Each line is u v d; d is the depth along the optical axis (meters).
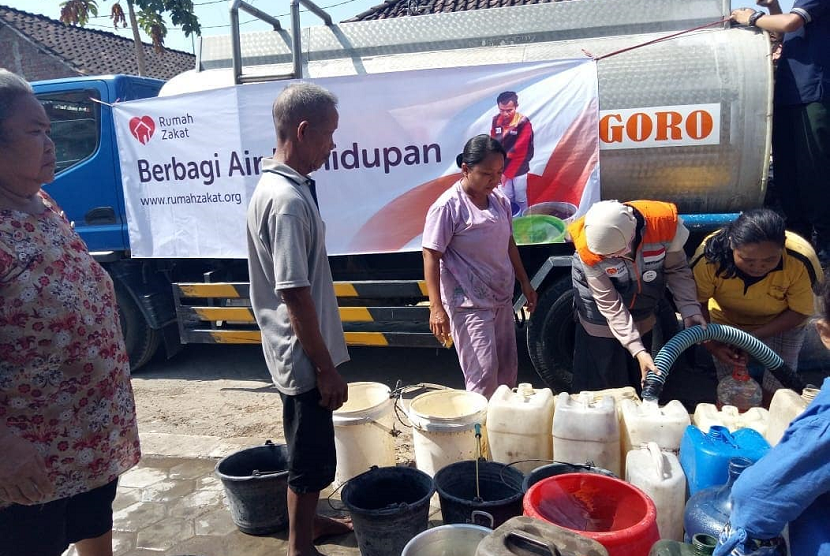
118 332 2.02
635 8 4.07
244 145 4.37
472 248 3.12
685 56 3.73
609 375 3.13
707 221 3.71
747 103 3.62
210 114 4.39
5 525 1.78
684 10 4.01
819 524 1.38
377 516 2.32
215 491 3.17
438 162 4.09
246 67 4.73
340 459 2.98
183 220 4.61
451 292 3.19
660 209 2.91
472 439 2.80
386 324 4.58
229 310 4.75
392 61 4.38
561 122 3.87
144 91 5.08
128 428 2.04
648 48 3.81
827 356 3.62
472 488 2.58
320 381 2.20
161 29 13.16
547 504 2.07
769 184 3.99
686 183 3.76
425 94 4.04
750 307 3.09
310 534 2.40
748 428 2.35
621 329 2.85
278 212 2.10
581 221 3.01
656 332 3.60
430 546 2.02
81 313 1.82
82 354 1.83
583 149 3.86
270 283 2.25
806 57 3.58
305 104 2.17
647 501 1.98
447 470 2.55
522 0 10.44
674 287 3.07
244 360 5.53
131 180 4.68
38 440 1.79
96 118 4.77
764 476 1.35
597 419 2.51
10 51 17.36
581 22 4.15
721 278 3.02
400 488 2.68
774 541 1.47
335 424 2.92
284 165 2.20
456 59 4.25
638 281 2.91
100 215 4.84
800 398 2.28
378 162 4.17
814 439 1.27
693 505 2.03
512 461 2.70
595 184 3.87
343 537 2.75
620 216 2.70
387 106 4.10
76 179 4.83
